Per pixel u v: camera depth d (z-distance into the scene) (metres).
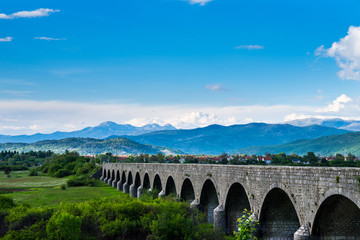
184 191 56.28
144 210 48.06
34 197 90.88
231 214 42.12
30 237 39.44
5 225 43.91
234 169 39.75
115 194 98.44
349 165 130.50
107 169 148.25
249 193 36.19
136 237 44.41
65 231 39.00
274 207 33.59
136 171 89.75
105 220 45.69
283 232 33.62
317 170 25.78
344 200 24.23
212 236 40.84
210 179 46.19
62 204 52.31
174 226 41.62
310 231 26.53
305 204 27.16
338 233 25.94
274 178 31.58
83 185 133.12
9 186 126.69
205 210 49.09
